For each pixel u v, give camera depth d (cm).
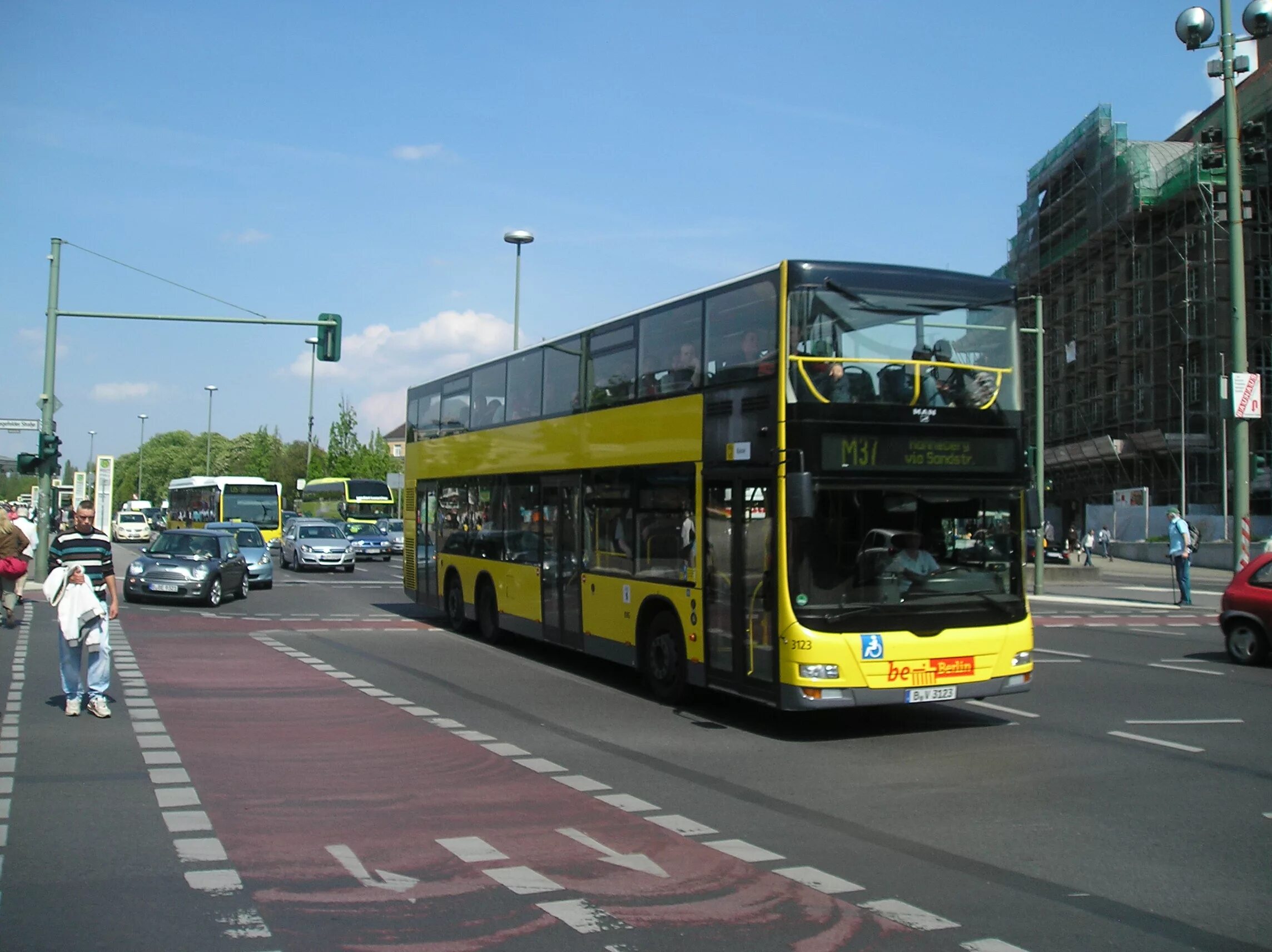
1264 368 5319
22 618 2105
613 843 688
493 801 792
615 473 1349
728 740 1043
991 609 1047
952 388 1054
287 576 3834
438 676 1455
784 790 844
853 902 579
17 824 711
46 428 2802
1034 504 1085
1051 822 750
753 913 560
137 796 789
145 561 2498
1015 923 549
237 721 1101
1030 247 7231
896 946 516
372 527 5294
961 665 1025
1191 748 1011
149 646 1712
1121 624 2302
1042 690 1373
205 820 728
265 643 1791
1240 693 1343
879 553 1014
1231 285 2345
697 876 621
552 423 1541
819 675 978
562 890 594
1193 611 2652
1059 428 6944
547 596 1541
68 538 1112
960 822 750
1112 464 6156
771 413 1023
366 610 2452
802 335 1012
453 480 1969
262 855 651
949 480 1044
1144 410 5922
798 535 993
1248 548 2341
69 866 624
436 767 903
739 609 1073
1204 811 782
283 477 9388
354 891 588
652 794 823
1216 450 5319
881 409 1023
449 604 1981
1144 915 562
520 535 1645
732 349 1100
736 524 1080
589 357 1438
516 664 1580
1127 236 5984
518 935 525
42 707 1154
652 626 1262
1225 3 2319
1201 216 5362
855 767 928
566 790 833
